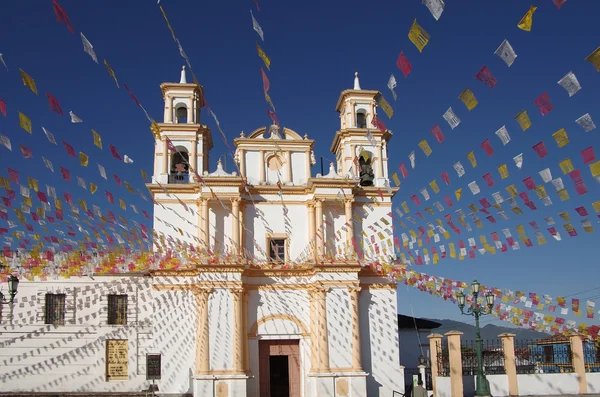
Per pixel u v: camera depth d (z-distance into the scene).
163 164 36.00
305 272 35.03
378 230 36.22
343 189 35.50
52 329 34.75
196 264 33.16
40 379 34.12
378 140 38.03
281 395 36.16
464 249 24.55
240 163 36.56
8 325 34.53
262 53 14.45
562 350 31.69
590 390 30.05
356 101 38.84
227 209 33.47
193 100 37.72
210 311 32.94
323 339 33.34
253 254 35.25
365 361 34.47
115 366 34.69
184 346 33.69
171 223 35.03
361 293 35.28
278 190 36.06
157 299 34.25
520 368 31.70
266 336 34.12
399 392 34.25
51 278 35.28
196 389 31.89
